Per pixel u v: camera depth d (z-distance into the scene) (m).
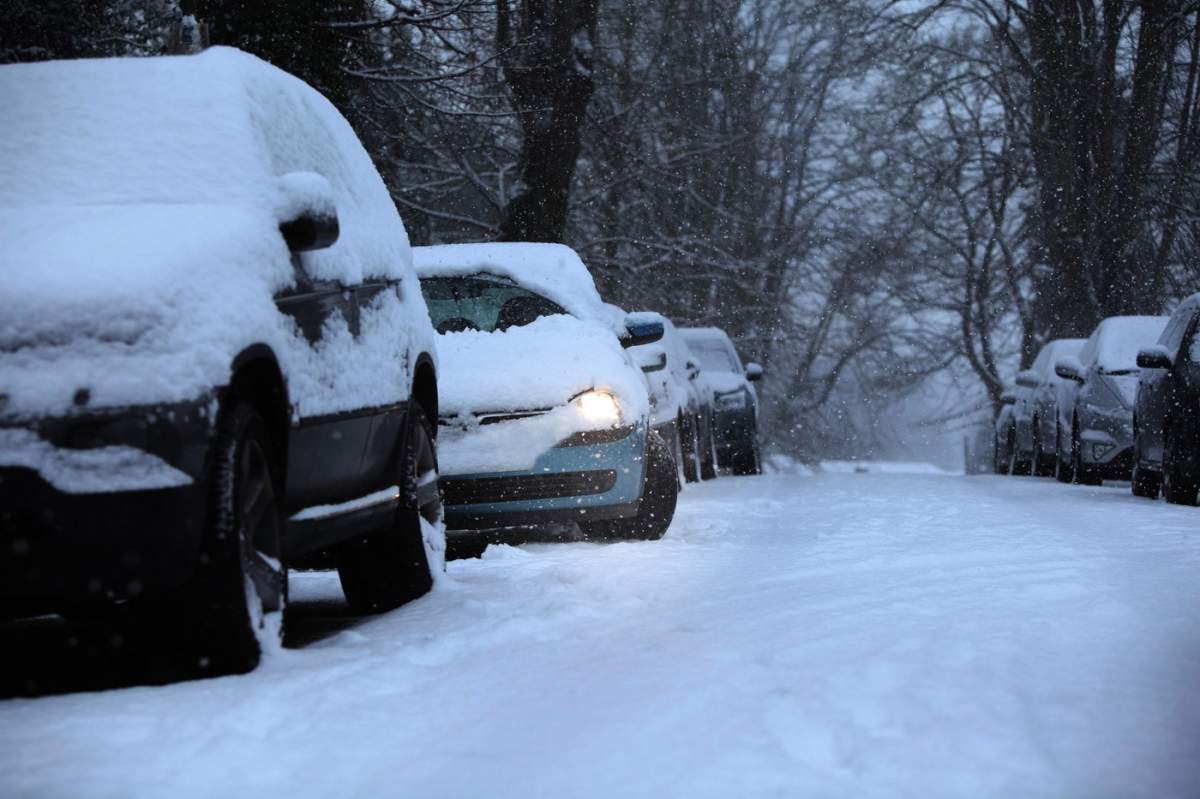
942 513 14.12
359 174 8.62
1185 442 16.41
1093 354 23.38
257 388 6.48
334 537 7.35
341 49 20.78
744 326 48.00
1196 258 41.84
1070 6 40.31
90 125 6.96
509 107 28.73
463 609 7.72
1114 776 4.23
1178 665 5.78
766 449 57.22
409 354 8.48
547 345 11.60
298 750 4.70
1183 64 40.34
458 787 4.24
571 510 11.22
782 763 4.36
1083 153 40.56
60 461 5.52
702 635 6.51
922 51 45.34
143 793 4.22
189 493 5.70
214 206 6.62
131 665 6.38
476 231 31.92
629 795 4.10
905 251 53.94
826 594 7.81
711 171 44.62
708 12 43.31
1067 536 11.38
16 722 5.18
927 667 5.66
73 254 5.91
